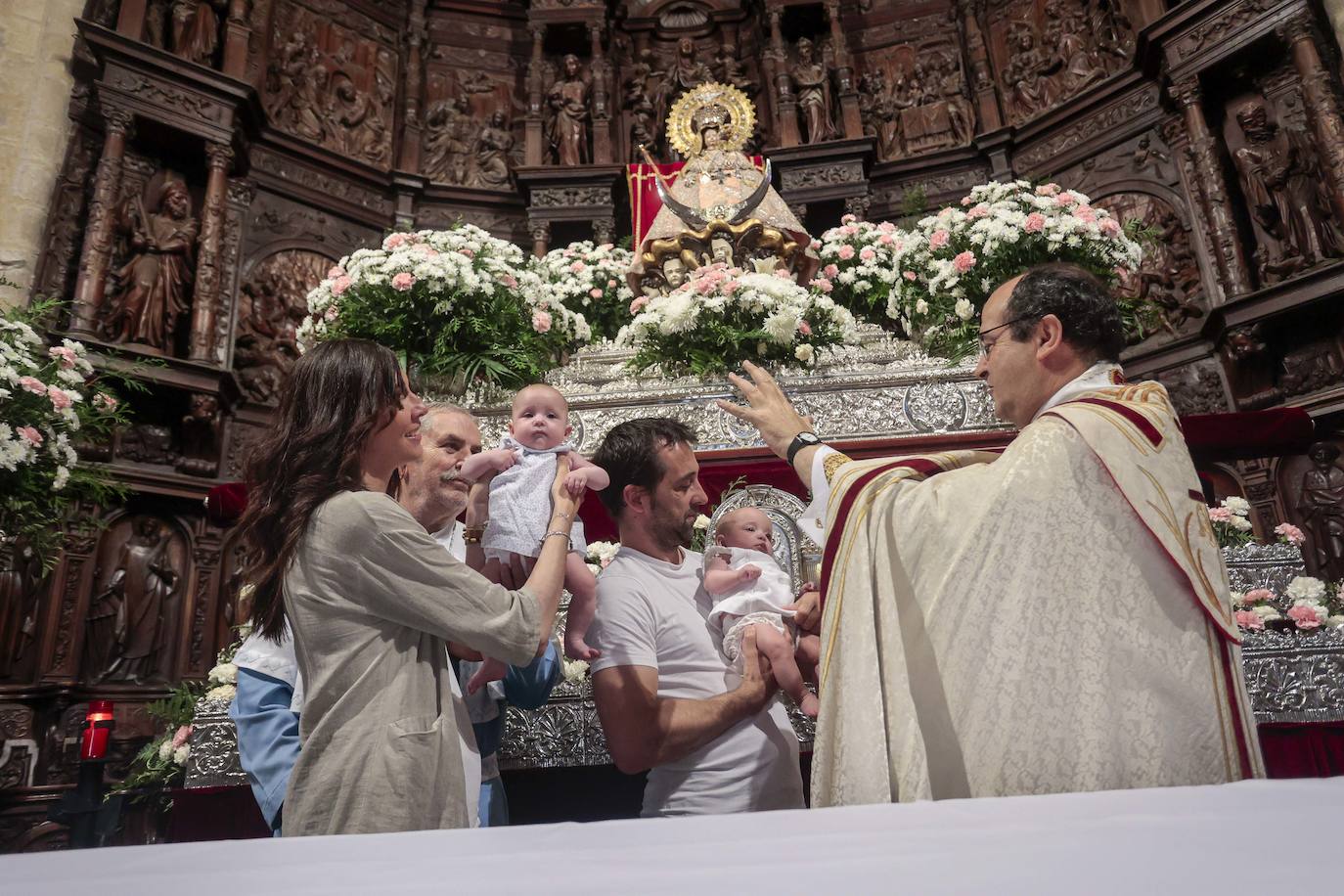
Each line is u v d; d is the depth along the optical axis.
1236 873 0.45
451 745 1.68
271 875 0.57
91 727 5.22
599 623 2.14
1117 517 1.69
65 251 8.38
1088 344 2.00
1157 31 9.36
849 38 12.45
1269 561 3.35
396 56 11.99
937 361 4.03
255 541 1.82
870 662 1.73
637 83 12.57
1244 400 8.41
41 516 4.70
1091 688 1.59
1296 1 8.45
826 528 1.94
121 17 9.28
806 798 2.83
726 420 3.92
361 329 4.24
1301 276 7.79
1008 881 0.47
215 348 8.80
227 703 2.81
